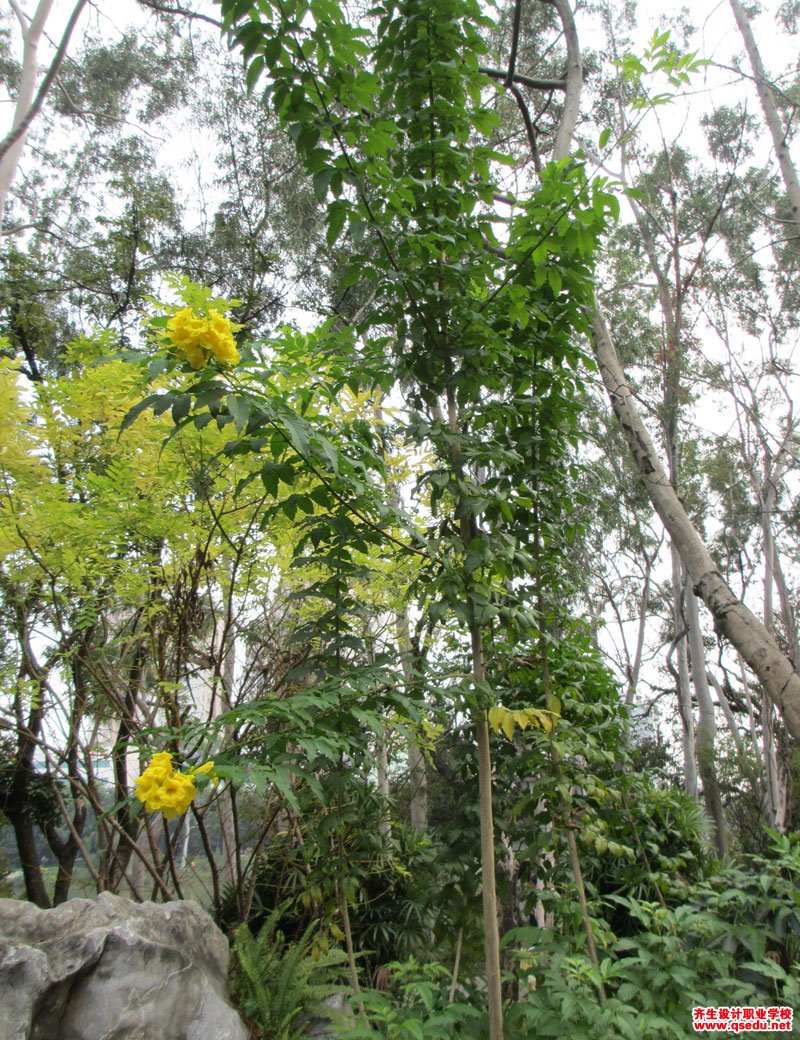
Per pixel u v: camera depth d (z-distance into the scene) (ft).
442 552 7.28
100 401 9.84
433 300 7.33
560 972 7.13
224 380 5.86
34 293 21.50
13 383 9.53
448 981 8.41
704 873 12.69
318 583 7.75
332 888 8.64
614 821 9.87
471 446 7.50
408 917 13.11
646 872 10.18
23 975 6.96
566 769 8.65
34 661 11.63
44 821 16.35
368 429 7.22
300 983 9.30
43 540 9.90
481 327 7.33
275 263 26.76
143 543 10.57
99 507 9.55
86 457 10.84
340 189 6.57
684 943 8.72
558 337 8.43
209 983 8.32
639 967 7.38
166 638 11.18
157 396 5.37
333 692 6.18
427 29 7.41
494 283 7.90
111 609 11.72
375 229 7.14
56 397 10.03
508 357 7.67
